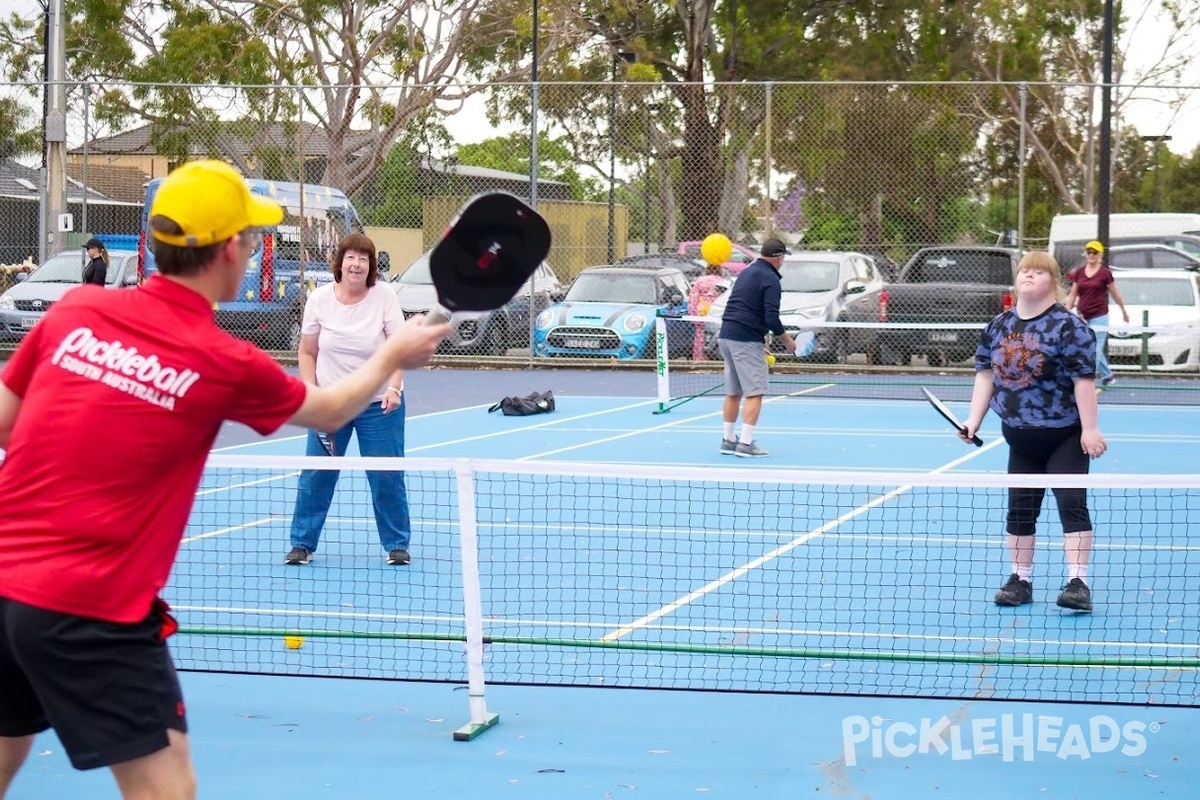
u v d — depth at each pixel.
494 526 9.54
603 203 23.55
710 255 15.73
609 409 17.23
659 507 10.15
